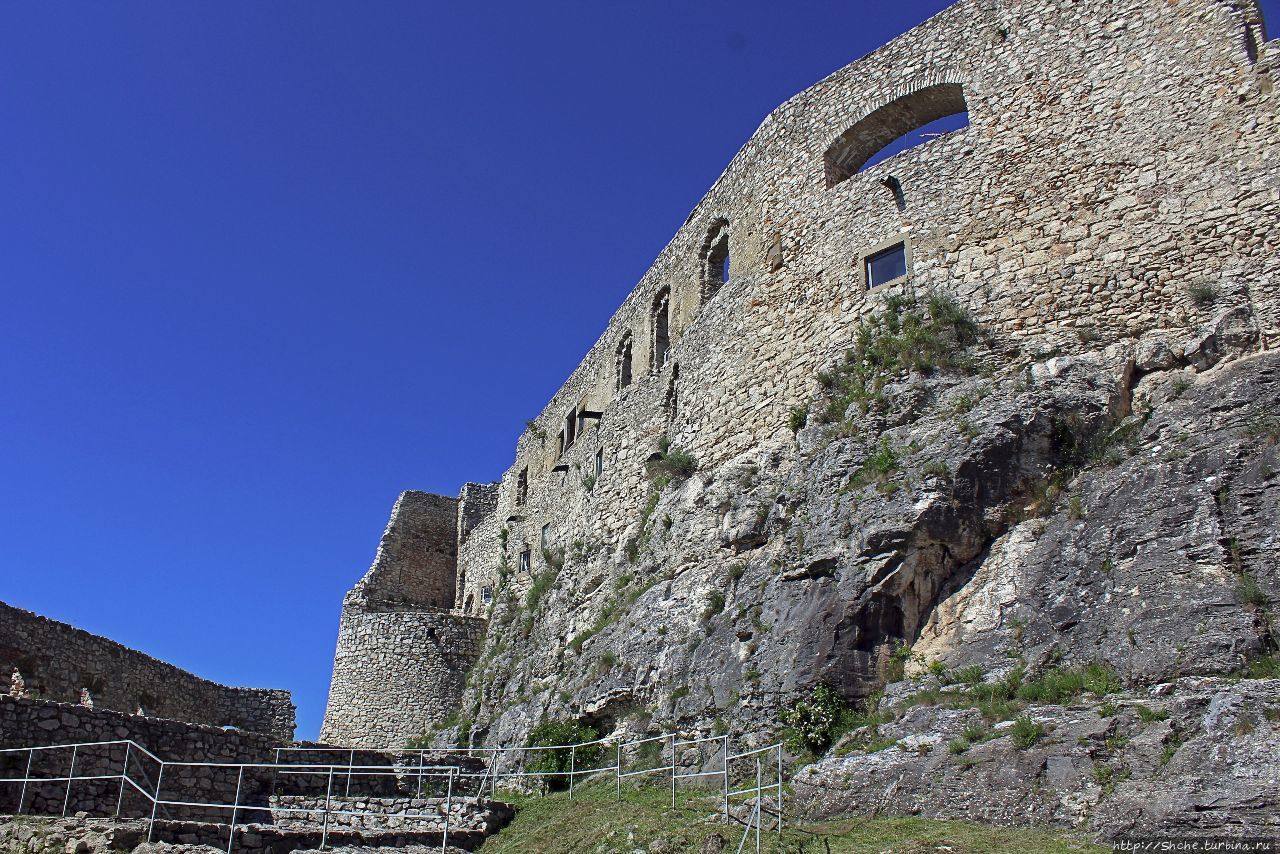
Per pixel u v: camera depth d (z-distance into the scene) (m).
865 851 14.08
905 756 16.73
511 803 23.19
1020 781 14.97
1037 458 21.17
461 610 53.56
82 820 18.19
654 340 37.19
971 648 19.36
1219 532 17.59
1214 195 22.58
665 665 25.11
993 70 27.02
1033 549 19.98
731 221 33.16
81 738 20.61
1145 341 22.27
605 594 32.44
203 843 18.39
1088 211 24.16
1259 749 13.46
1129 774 14.21
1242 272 21.69
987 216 25.59
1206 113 23.28
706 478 29.53
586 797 22.02
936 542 20.77
